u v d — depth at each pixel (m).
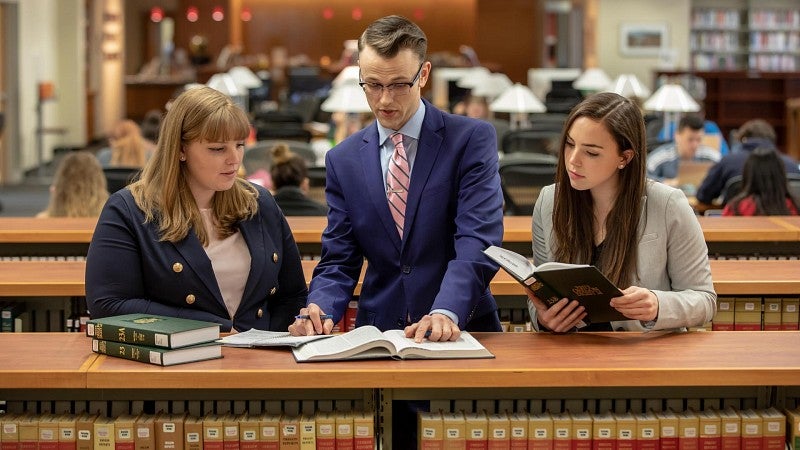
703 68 22.53
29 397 2.72
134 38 25.95
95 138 21.56
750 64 22.44
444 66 22.62
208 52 25.91
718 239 4.87
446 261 3.04
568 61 25.28
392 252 3.03
